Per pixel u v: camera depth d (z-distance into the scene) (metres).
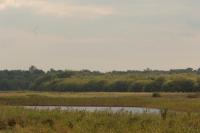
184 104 194.25
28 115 90.88
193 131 67.12
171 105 195.62
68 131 71.31
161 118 83.00
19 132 73.12
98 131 69.69
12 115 91.19
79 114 89.50
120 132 69.38
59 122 81.62
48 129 73.31
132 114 88.19
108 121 80.00
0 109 101.81
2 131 75.06
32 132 72.00
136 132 67.75
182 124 73.00
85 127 72.88
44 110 96.50
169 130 68.00
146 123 77.62
